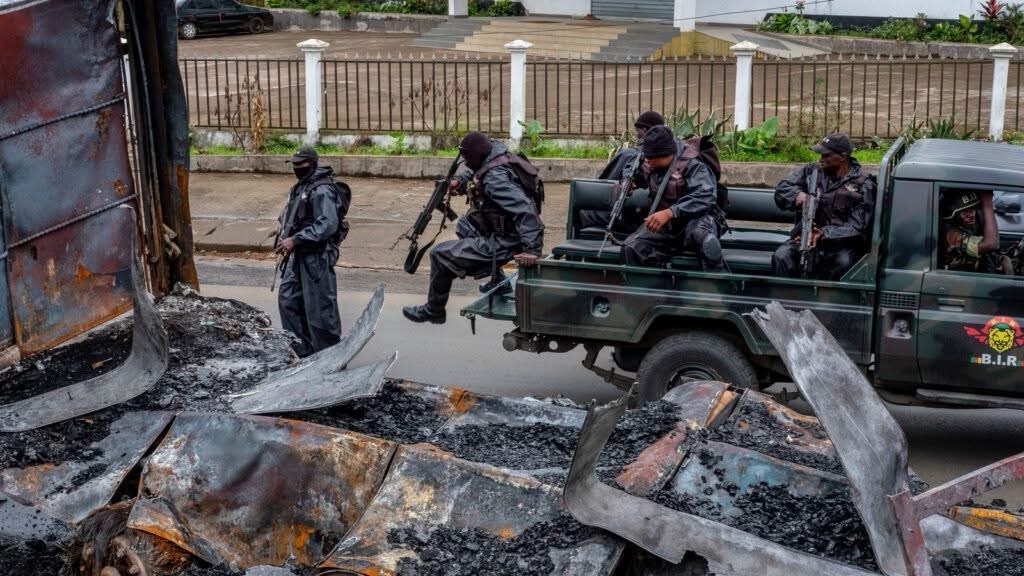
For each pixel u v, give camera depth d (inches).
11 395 202.4
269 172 593.9
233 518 172.6
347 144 615.8
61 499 173.6
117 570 165.5
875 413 156.9
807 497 164.7
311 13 1270.9
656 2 1067.3
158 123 240.2
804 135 592.1
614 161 333.1
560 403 202.7
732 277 261.3
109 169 224.5
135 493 181.2
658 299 268.4
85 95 217.9
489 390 319.0
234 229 485.7
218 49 1076.5
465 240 306.2
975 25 952.3
